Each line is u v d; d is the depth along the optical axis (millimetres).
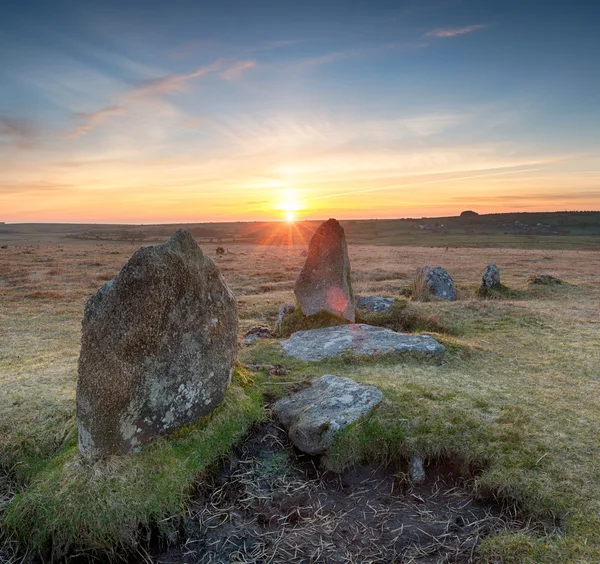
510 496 4926
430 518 4898
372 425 5922
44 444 5770
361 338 9672
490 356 9445
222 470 5652
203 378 5945
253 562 4430
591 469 5117
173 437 5613
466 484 5348
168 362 5484
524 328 11750
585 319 12719
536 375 8273
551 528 4457
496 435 5781
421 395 6781
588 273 27719
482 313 13016
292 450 6109
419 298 16750
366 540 4652
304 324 11492
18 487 5281
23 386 7289
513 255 44875
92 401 5004
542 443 5613
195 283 5824
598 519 4398
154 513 4766
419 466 5555
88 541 4547
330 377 7289
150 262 5246
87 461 5105
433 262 37062
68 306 16531
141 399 5250
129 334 5062
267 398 7207
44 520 4645
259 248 62688
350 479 5582
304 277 11680
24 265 31969
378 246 70312
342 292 11438
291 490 5430
